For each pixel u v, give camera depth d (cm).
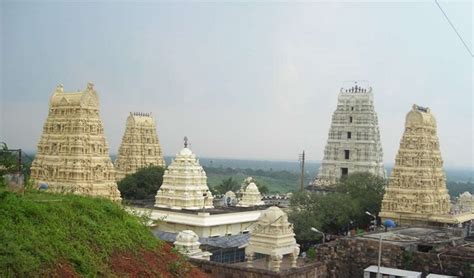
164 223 10438
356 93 16462
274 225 5672
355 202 11700
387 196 12006
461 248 7212
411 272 6681
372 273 6844
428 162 11906
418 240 7644
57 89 11100
